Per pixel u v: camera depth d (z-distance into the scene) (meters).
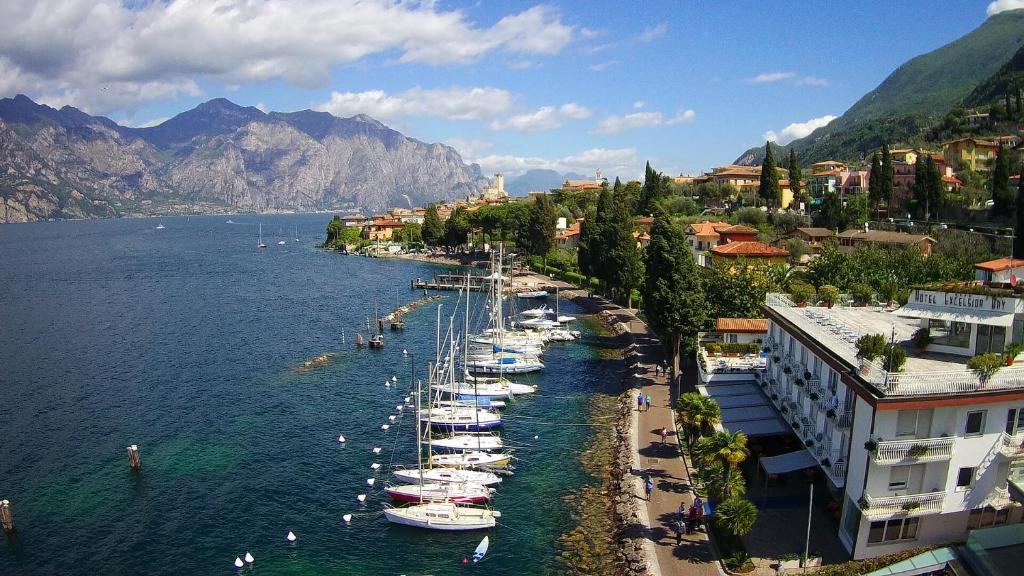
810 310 61.94
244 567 49.91
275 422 79.12
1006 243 116.38
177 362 107.00
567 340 118.81
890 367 38.84
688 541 47.31
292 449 71.00
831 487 50.34
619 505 54.56
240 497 60.59
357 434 74.94
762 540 45.59
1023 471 38.31
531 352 107.00
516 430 75.75
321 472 65.44
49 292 183.62
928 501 39.62
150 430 77.19
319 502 59.50
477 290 178.38
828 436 48.16
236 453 70.19
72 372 101.62
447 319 142.75
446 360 96.12
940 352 45.56
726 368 71.06
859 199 165.62
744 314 89.94
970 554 38.38
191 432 76.31
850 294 71.94
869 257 100.25
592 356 108.25
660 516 51.34
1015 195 136.38
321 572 49.16
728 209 199.38
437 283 186.38
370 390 91.38
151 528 55.62
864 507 39.50
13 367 104.88
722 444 46.50
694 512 49.16
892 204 167.25
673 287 82.44
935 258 95.75
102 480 64.38
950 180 168.62
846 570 39.91
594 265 150.62
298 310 153.12
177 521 56.66
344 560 50.59
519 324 133.62
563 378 96.00
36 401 88.00
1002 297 41.16
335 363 105.88
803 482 53.91
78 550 52.66
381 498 60.03
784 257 118.12
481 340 114.50
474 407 80.75
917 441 38.12
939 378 37.81
